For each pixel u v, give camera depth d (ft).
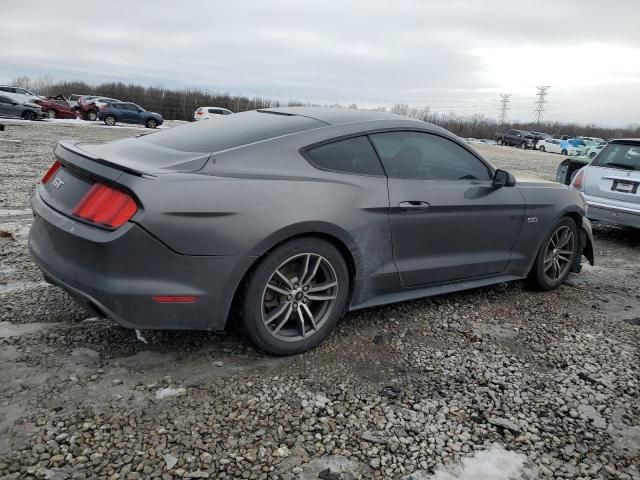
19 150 42.27
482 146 134.51
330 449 7.24
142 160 8.97
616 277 16.94
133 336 9.95
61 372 8.52
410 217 10.85
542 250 14.16
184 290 8.32
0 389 7.91
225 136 9.94
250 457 6.94
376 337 10.84
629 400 9.14
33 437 6.92
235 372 9.00
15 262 13.78
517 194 13.12
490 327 11.89
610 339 11.73
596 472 7.22
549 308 13.48
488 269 12.92
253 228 8.57
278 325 9.44
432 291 11.97
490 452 7.45
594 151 121.08
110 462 6.61
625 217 20.65
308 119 10.71
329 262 9.73
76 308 11.00
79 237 8.16
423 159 11.55
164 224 7.98
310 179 9.51
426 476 6.87
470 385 9.22
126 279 8.05
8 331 9.76
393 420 8.00
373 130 10.80
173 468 6.61
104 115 100.01
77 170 8.82
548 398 9.00
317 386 8.79
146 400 7.97
